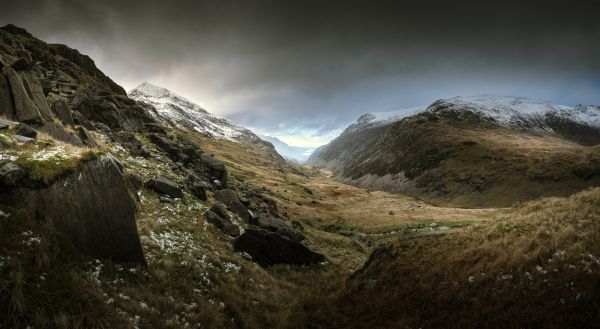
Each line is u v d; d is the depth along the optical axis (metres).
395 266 23.84
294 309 21.75
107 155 17.28
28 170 13.92
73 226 14.24
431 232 68.81
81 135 34.47
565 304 13.66
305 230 58.50
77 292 11.48
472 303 16.59
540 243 19.02
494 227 24.33
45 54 80.75
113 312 11.90
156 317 13.48
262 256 30.34
